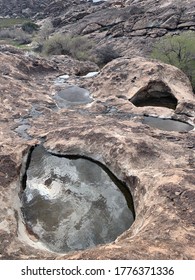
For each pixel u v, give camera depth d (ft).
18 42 154.92
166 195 32.55
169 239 26.37
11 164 42.01
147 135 47.67
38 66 79.92
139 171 39.96
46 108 58.85
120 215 38.29
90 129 49.08
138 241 26.32
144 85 67.26
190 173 36.65
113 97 64.95
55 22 180.45
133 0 169.68
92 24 150.71
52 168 45.55
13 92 62.08
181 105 60.18
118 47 129.49
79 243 34.73
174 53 91.45
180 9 127.44
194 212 29.96
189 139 48.19
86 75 87.04
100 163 45.62
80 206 39.37
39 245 33.86
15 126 52.70
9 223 34.27
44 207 39.14
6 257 30.14
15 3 239.71
